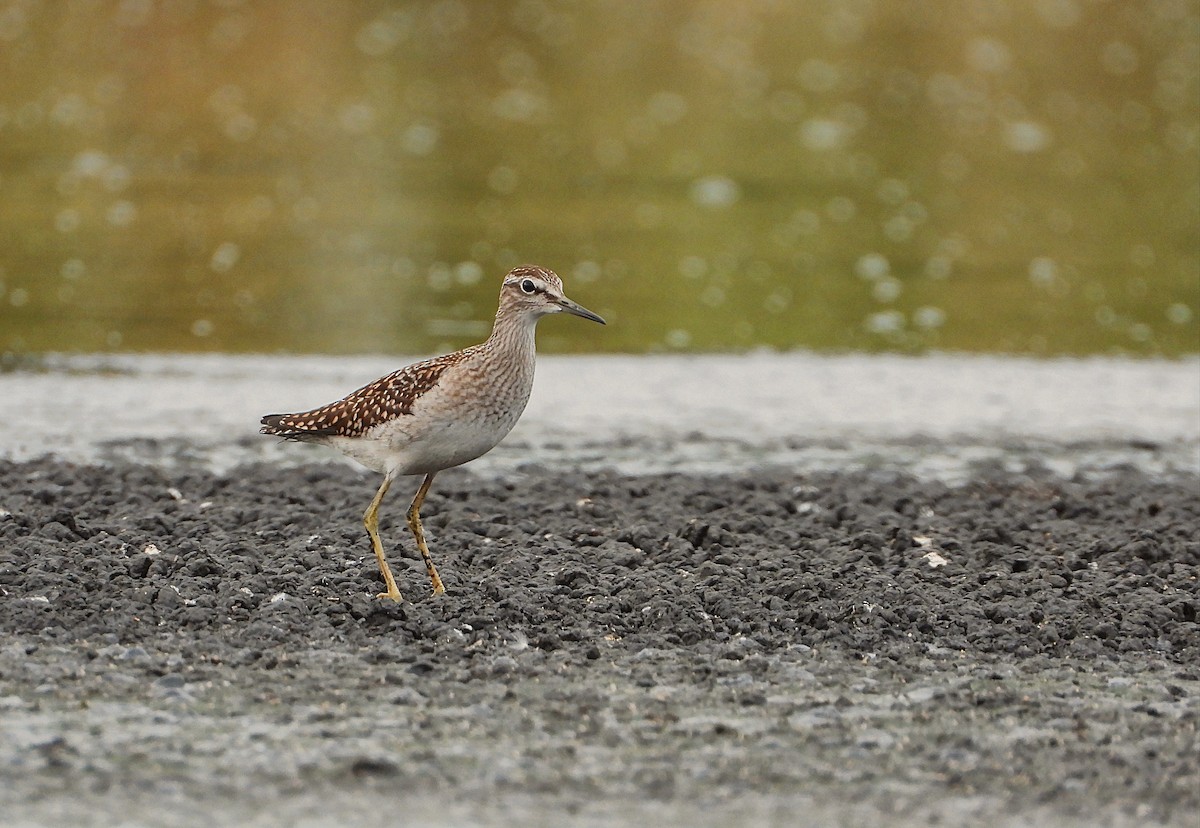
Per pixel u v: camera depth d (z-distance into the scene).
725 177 32.34
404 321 22.09
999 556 12.51
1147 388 19.66
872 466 15.95
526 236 27.28
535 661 10.04
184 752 8.48
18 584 10.89
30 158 31.73
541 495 14.16
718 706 9.37
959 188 32.03
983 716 9.27
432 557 12.15
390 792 8.09
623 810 7.96
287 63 41.62
